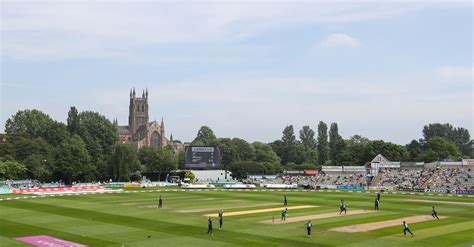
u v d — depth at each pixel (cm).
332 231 5741
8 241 4959
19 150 19700
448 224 6481
